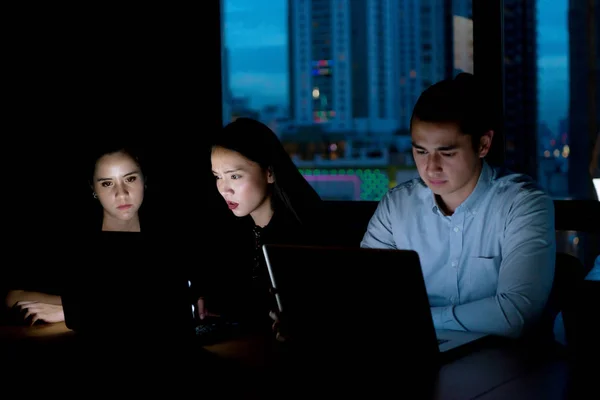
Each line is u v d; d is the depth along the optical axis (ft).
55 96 11.81
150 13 11.59
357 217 10.38
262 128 8.27
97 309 6.28
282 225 8.29
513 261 6.33
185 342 5.91
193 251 9.32
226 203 8.82
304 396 4.58
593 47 15.25
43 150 11.71
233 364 5.41
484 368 5.03
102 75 11.73
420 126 6.30
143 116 11.70
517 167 9.80
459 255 7.00
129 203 9.13
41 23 11.75
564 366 5.03
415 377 4.87
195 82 11.57
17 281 10.36
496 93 9.25
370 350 5.11
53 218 11.06
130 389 4.93
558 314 7.24
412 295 4.92
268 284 8.09
